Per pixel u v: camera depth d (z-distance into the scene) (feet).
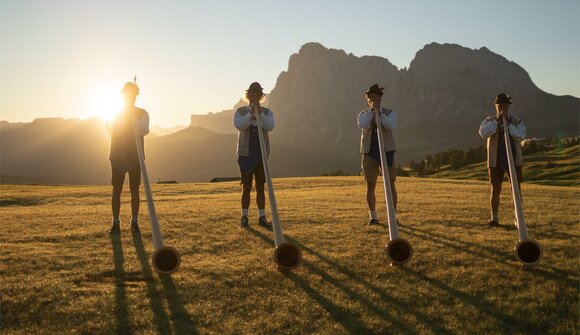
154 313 14.84
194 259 20.68
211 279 17.84
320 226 28.78
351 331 13.96
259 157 28.40
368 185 29.99
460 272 18.90
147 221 30.83
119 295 16.19
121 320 14.34
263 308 15.35
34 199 60.95
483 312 15.24
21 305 15.21
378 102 30.01
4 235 25.80
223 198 54.75
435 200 45.42
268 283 17.52
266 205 41.01
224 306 15.46
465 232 27.02
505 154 29.07
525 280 18.02
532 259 19.36
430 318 14.82
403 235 25.98
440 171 493.77
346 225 29.17
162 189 79.97
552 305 15.76
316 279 17.95
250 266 19.51
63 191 78.38
